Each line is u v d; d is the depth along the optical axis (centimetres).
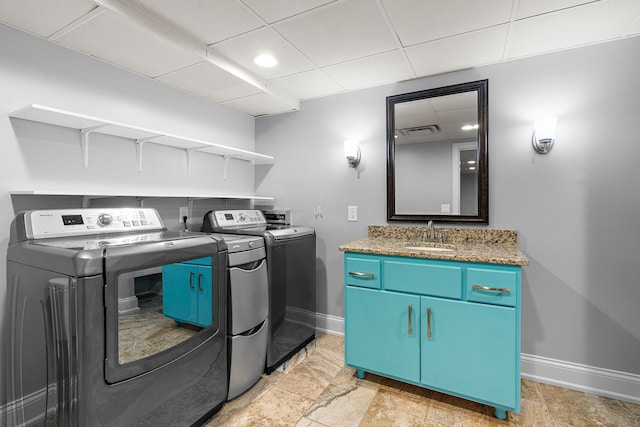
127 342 129
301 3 152
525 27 173
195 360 157
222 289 175
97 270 118
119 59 196
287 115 303
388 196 251
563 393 191
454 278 171
